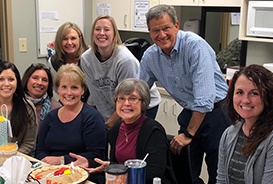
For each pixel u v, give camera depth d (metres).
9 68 2.39
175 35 2.25
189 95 2.39
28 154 2.46
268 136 1.62
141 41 3.90
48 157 2.24
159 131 2.05
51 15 4.15
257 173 1.64
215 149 2.47
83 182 1.73
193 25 3.81
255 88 1.63
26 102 2.49
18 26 3.92
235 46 3.48
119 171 1.58
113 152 2.16
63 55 3.17
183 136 2.15
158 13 2.17
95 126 2.31
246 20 3.07
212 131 2.45
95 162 2.21
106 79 2.80
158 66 2.46
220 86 2.42
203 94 2.15
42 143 2.38
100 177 2.16
